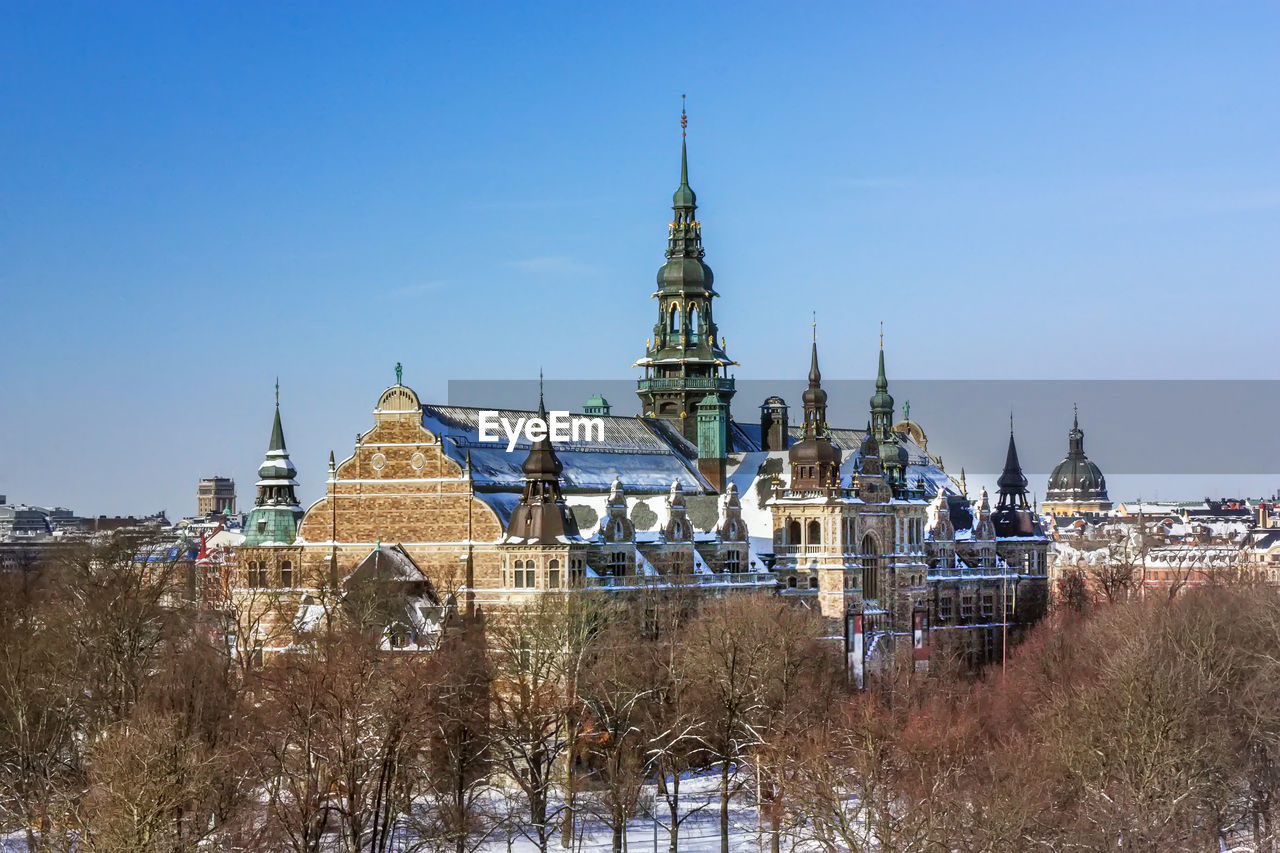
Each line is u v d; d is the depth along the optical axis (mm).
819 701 186500
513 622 178500
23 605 199125
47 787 139125
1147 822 132500
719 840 157625
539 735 157500
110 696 160125
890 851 126938
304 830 132125
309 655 158500
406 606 188875
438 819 149125
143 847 117500
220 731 149000
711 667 173500
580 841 151375
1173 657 176875
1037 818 131875
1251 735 161500
